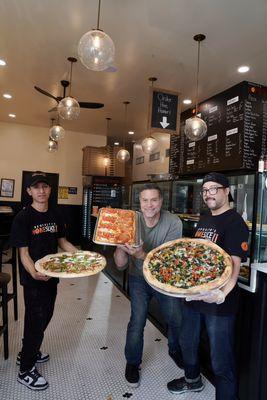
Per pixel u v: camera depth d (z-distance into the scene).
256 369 1.80
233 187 2.90
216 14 2.56
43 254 2.11
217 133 4.19
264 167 2.00
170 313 2.16
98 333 2.85
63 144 7.43
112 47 2.18
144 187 2.02
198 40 2.98
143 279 2.12
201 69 3.60
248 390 1.85
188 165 4.78
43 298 2.04
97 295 3.95
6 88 4.69
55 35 3.10
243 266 1.97
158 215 2.11
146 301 2.13
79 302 3.66
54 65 3.79
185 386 2.02
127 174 8.24
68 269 1.83
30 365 2.02
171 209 4.05
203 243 1.75
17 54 3.54
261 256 1.95
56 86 4.48
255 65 3.43
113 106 5.21
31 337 2.00
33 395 1.94
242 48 3.09
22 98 5.16
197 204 3.90
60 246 2.34
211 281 1.45
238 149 3.81
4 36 3.15
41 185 2.09
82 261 2.01
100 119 6.12
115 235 1.80
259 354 1.80
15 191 7.11
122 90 4.46
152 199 1.96
